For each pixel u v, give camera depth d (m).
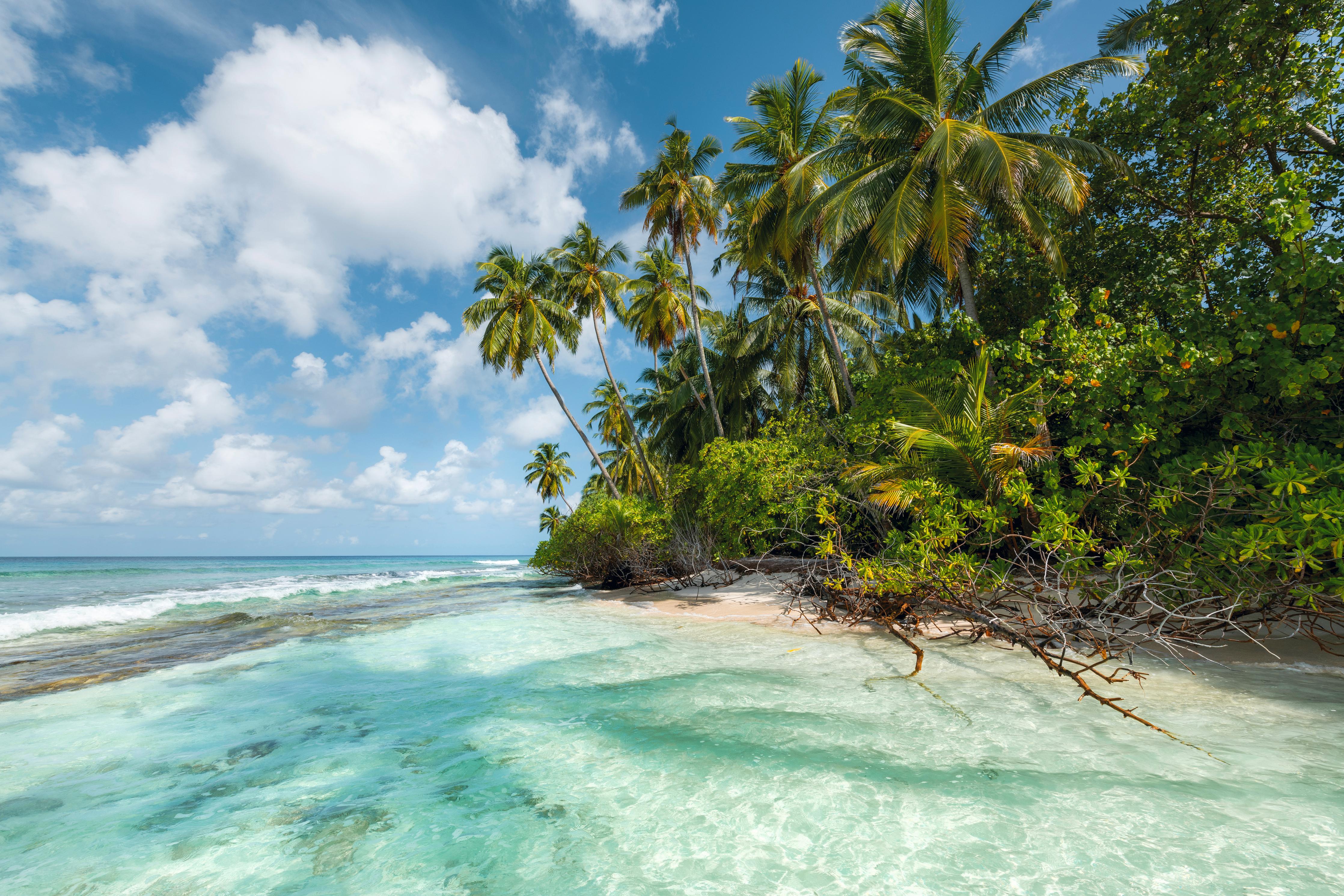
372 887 2.46
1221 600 5.53
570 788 3.33
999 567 7.21
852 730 4.00
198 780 3.57
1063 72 11.26
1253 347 6.44
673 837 2.75
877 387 11.76
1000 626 6.18
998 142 10.56
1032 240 10.99
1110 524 7.21
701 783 3.32
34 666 7.00
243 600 16.33
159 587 23.72
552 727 4.35
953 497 7.47
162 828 2.99
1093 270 11.48
